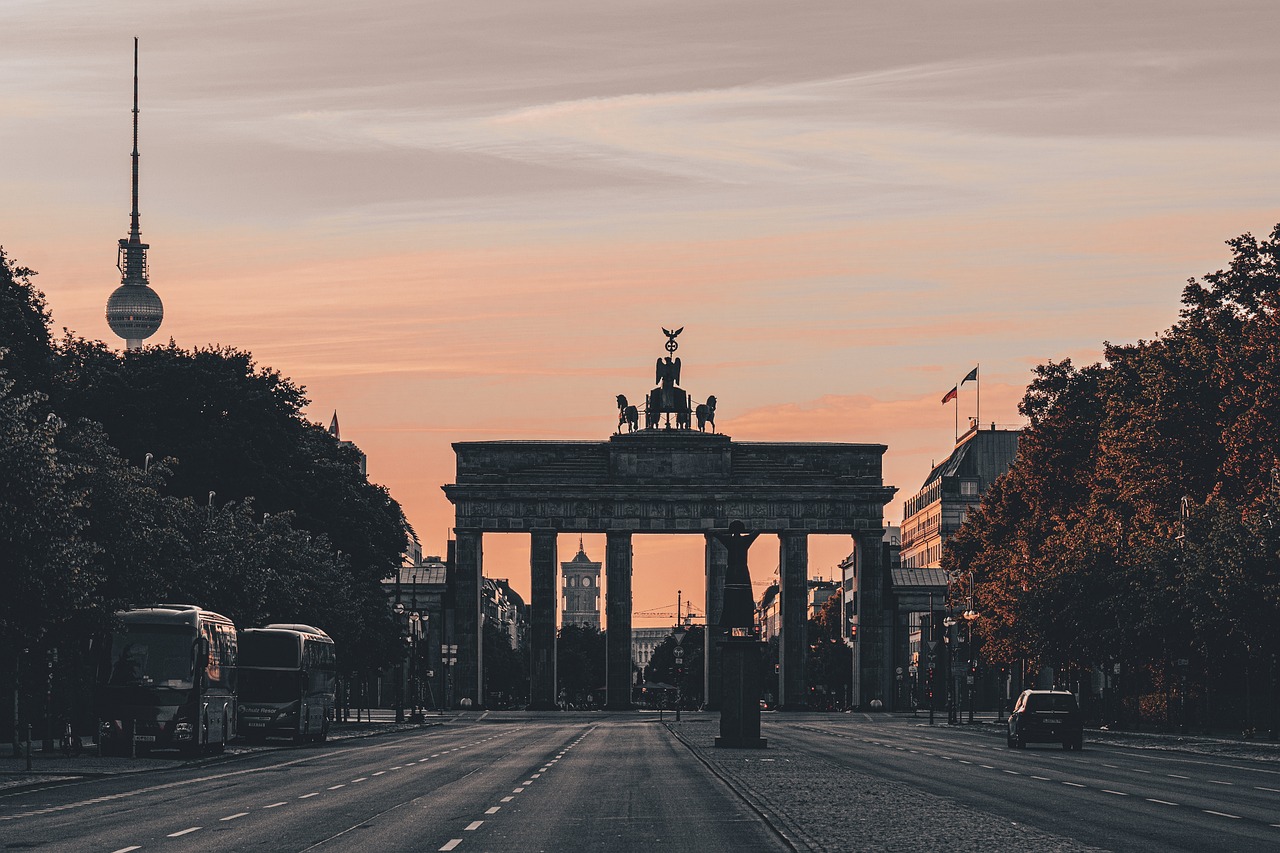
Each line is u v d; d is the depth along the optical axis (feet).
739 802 144.25
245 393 393.29
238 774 195.93
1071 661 364.79
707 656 598.75
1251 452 295.89
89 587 204.23
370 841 110.42
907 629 622.95
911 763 213.46
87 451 251.80
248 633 290.56
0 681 264.11
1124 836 109.81
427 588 628.69
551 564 599.16
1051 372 431.84
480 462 600.80
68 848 106.01
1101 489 367.66
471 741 314.14
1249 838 108.37
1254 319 314.76
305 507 411.34
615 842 108.78
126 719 234.38
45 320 308.19
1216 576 278.05
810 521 600.39
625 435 602.85
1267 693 337.72
